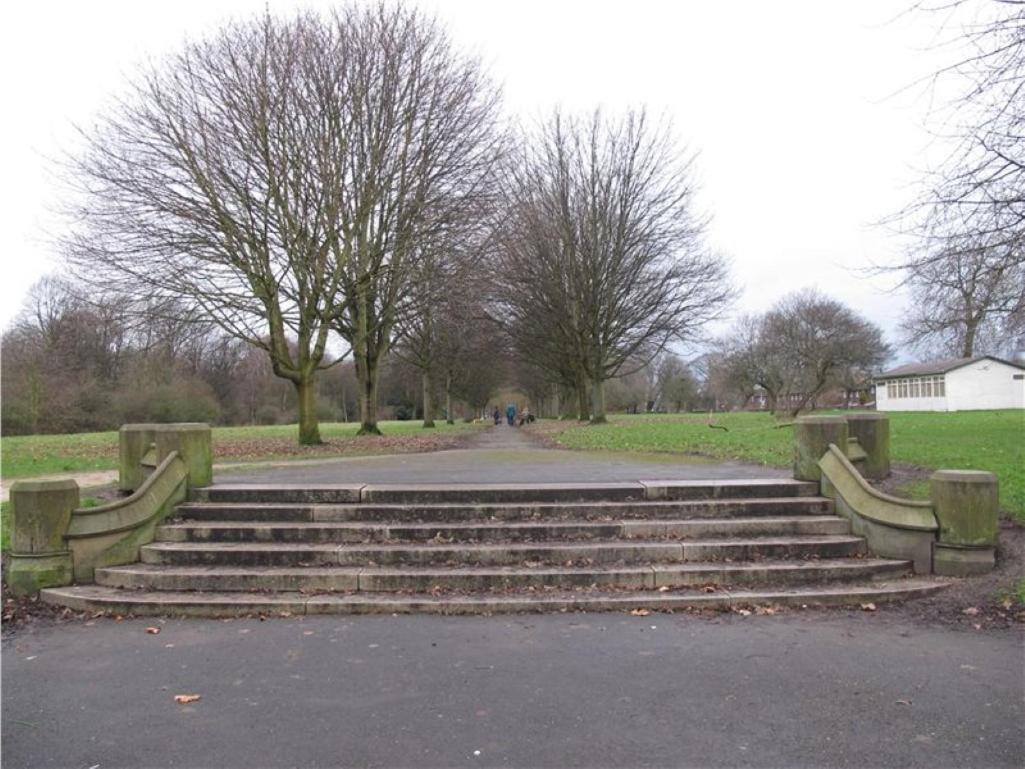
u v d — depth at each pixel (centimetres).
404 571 704
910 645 545
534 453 1608
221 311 1870
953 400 5438
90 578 719
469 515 821
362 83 2014
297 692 468
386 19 2102
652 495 858
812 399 5841
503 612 636
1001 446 1454
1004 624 588
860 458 994
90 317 3834
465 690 467
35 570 700
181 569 718
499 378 6544
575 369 3828
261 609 645
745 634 573
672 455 1459
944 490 712
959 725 412
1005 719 420
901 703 442
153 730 416
